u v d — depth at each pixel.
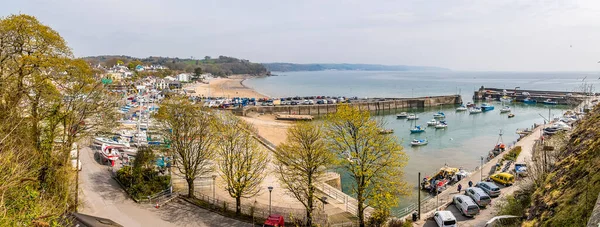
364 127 36.75
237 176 40.59
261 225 36.41
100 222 28.14
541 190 21.03
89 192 42.59
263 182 49.53
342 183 58.75
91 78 41.09
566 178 19.06
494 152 77.19
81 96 37.88
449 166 71.50
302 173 38.12
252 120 127.44
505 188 47.53
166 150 45.50
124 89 156.62
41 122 35.44
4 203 17.03
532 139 82.06
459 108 163.25
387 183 36.28
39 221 18.97
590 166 17.42
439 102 184.75
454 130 115.69
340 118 37.25
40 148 32.31
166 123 46.78
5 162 19.00
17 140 28.00
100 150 58.62
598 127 23.59
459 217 38.09
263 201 43.22
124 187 44.44
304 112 154.00
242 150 43.31
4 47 33.00
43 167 30.81
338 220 37.62
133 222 36.16
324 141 39.06
